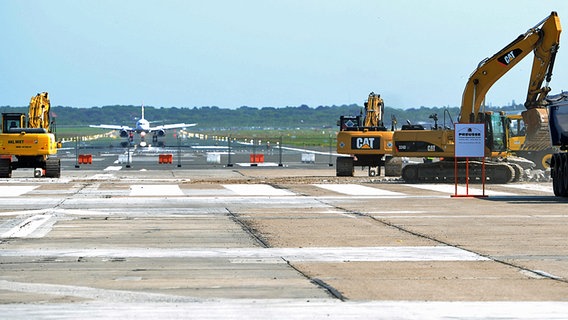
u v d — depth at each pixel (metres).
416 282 22.80
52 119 86.94
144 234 33.62
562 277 23.59
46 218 39.75
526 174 75.00
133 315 18.42
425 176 68.88
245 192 56.84
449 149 69.12
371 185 64.44
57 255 27.81
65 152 174.62
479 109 69.44
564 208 44.97
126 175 90.50
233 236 33.00
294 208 45.12
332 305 19.58
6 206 46.31
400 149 70.19
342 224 37.34
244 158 141.50
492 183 68.38
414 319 18.12
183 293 21.11
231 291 21.41
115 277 23.53
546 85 66.69
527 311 18.95
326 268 25.22
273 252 28.58
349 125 89.12
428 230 35.06
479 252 28.61
